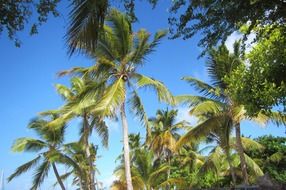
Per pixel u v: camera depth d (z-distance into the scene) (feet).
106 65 77.46
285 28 32.01
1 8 23.41
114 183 111.65
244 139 103.24
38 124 111.96
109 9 27.53
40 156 113.91
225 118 81.25
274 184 54.49
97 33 23.90
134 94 79.77
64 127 114.11
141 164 112.68
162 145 145.79
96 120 97.04
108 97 71.36
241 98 42.98
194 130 83.46
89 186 114.11
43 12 24.67
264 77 40.68
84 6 23.24
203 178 140.56
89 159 105.60
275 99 39.63
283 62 39.11
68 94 101.86
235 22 28.86
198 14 29.50
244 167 82.28
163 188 125.29
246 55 44.37
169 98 77.61
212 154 111.14
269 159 138.62
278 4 27.66
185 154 162.20
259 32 33.96
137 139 168.04
